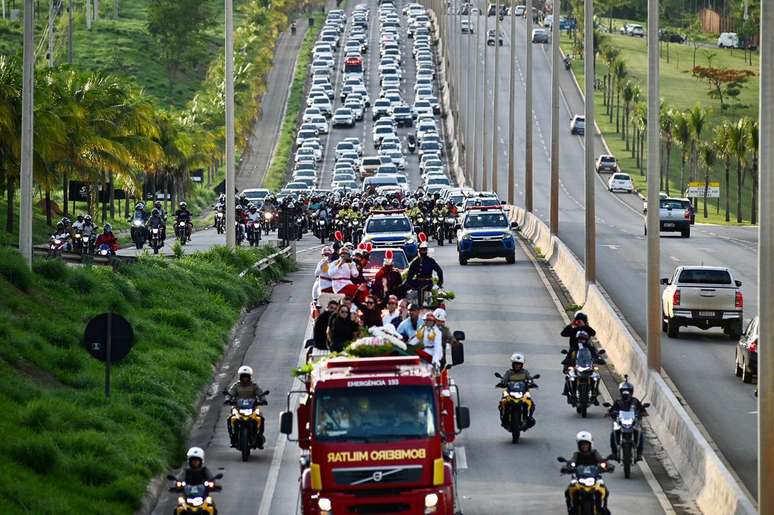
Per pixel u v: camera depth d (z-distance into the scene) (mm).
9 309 96750
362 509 55406
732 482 60000
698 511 63438
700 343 115375
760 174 55000
